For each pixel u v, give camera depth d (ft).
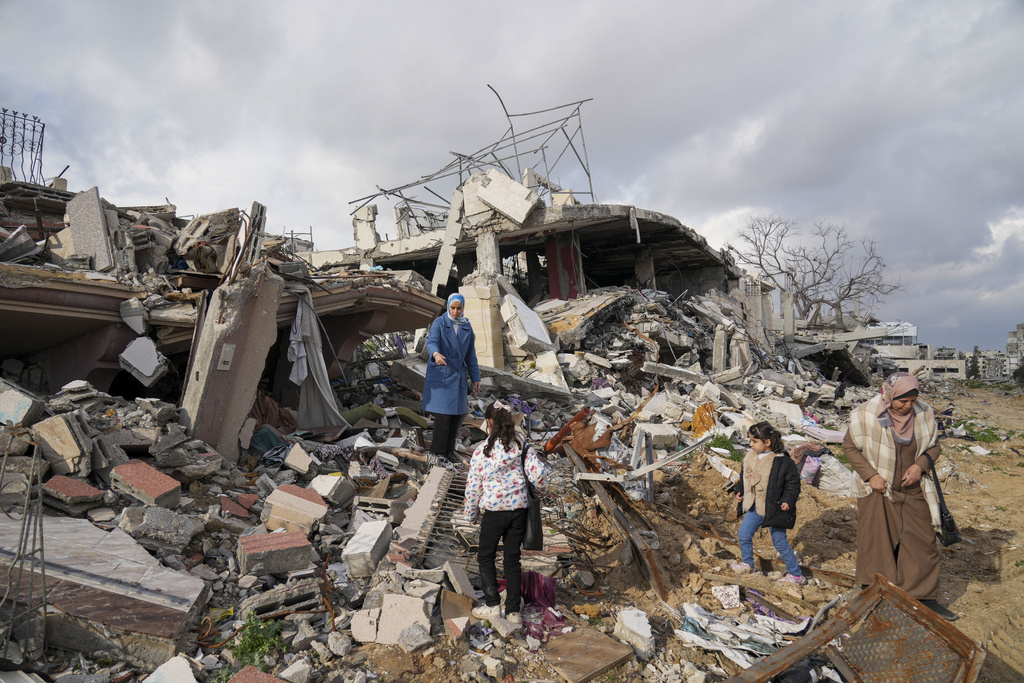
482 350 44.47
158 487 14.60
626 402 41.50
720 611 14.24
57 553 11.69
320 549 15.29
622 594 15.21
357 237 73.26
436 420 23.04
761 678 10.32
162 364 20.67
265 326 20.85
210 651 11.10
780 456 15.20
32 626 10.12
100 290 19.52
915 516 13.29
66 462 14.33
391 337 49.88
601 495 17.95
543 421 33.76
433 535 16.55
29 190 32.68
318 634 12.02
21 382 22.79
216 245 23.26
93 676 9.78
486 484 13.10
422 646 11.63
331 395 25.41
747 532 15.70
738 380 52.39
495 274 50.80
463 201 61.11
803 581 15.16
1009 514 20.90
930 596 13.26
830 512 20.54
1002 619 13.78
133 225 24.47
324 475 18.45
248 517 16.12
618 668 11.68
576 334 50.39
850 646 11.52
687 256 87.15
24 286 17.69
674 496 23.15
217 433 19.49
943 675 10.11
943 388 90.17
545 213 56.95
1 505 12.84
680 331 61.11
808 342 102.73
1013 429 43.55
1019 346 165.78
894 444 13.32
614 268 96.07
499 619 12.51
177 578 12.14
